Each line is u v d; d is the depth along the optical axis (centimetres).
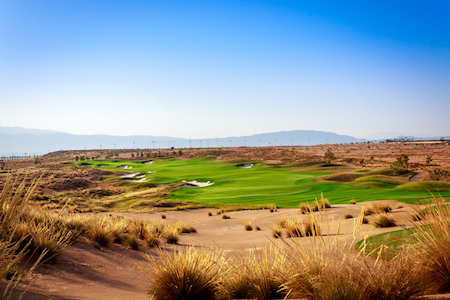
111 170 8981
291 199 3388
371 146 16400
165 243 1222
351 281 288
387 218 1075
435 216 355
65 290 438
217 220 2414
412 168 6569
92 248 855
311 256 353
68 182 6141
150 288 449
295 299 327
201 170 8112
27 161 14012
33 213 877
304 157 10631
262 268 383
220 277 424
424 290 296
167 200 3962
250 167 8644
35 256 581
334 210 2019
